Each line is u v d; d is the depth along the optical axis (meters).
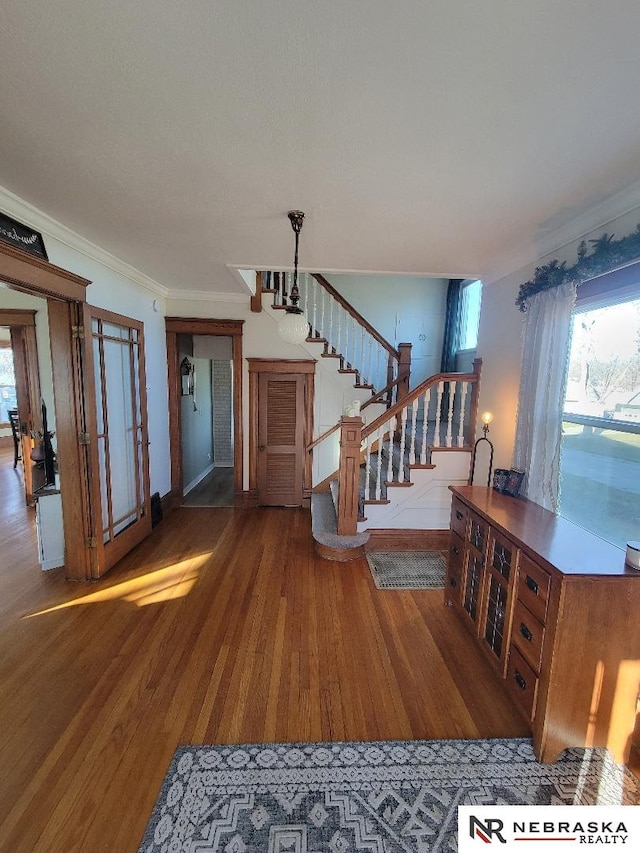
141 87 1.27
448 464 3.64
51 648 2.28
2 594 2.84
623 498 2.04
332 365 4.73
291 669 2.15
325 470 4.87
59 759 1.62
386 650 2.32
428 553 3.62
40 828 1.38
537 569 1.76
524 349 2.63
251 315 4.59
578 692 1.65
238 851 1.33
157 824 1.40
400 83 1.22
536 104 1.30
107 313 3.10
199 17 1.01
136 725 1.79
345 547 3.40
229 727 1.79
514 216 2.22
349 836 1.38
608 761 1.69
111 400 3.34
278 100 1.32
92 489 2.98
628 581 1.60
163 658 2.21
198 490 5.49
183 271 3.57
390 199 2.04
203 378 6.20
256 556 3.51
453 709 1.92
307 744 1.72
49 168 1.79
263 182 1.89
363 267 3.31
